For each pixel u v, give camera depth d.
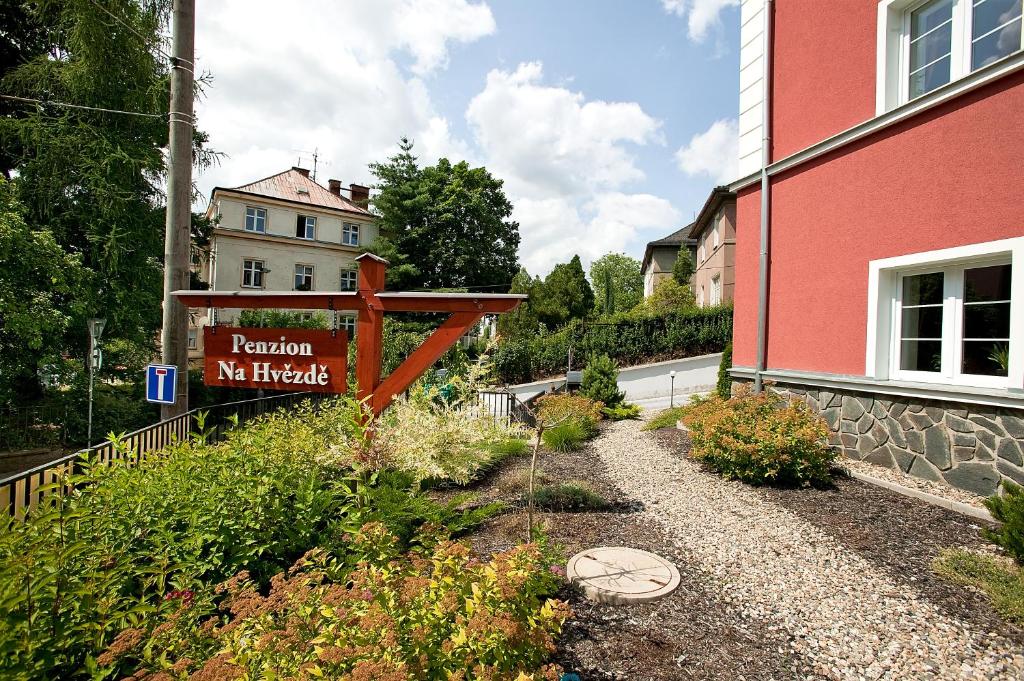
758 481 5.68
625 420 11.62
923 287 5.80
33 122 11.58
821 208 6.95
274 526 3.21
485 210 34.97
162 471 3.34
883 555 3.81
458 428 5.52
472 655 1.91
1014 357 4.75
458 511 4.64
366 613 2.00
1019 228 4.77
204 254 19.12
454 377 7.26
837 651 2.74
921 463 5.49
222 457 3.51
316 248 32.69
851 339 6.46
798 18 7.44
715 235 20.14
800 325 7.28
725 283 18.64
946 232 5.38
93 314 11.81
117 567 2.34
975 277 5.23
